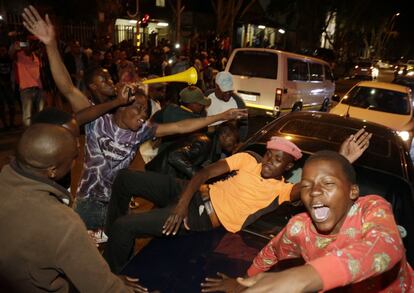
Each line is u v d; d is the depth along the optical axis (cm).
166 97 476
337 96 882
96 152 266
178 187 260
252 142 315
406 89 805
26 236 132
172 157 293
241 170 241
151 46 1595
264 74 849
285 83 840
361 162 281
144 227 234
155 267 207
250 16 2869
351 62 3453
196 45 1850
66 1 1539
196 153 298
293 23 3594
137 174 267
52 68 258
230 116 304
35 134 141
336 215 134
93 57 1009
